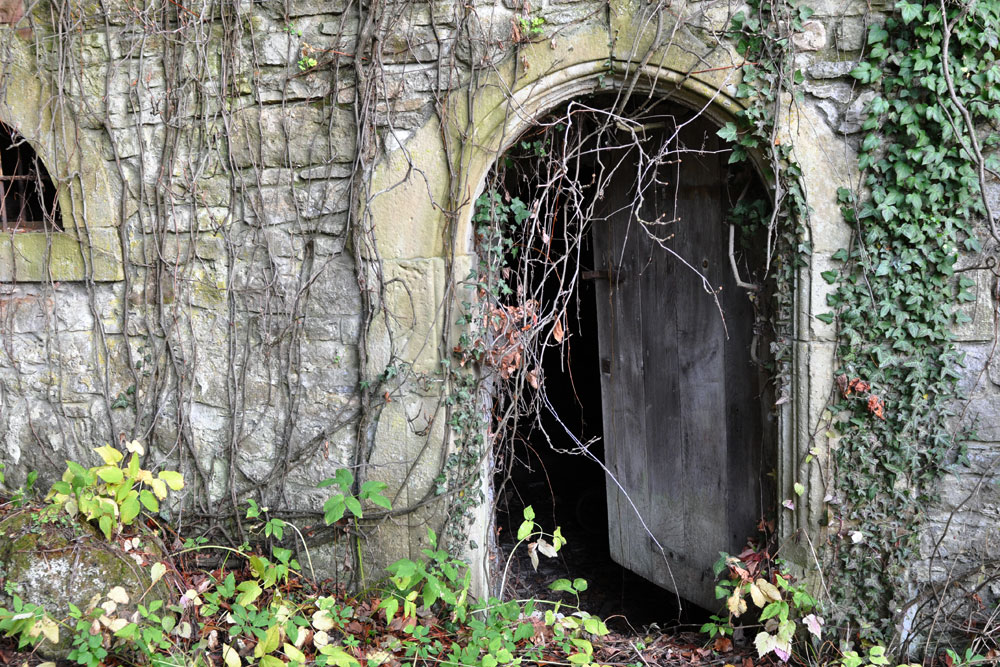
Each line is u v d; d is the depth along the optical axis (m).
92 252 3.15
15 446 3.32
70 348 3.24
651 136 3.22
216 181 3.06
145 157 3.09
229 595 2.81
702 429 3.31
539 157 3.08
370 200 2.95
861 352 2.78
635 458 3.64
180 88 3.02
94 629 2.52
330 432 3.11
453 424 3.02
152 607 2.63
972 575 2.83
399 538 3.11
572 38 2.77
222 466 3.21
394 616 2.98
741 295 3.09
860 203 2.71
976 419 2.77
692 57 2.72
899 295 2.74
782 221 2.80
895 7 2.60
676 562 3.51
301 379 3.12
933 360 2.76
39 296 3.23
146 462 3.24
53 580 2.67
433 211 2.92
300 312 3.08
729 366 3.18
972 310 2.73
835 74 2.68
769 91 2.70
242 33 2.96
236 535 3.22
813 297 2.78
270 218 3.05
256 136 3.01
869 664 2.81
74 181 3.12
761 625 3.10
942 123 2.60
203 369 3.18
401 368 3.02
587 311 5.18
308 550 3.19
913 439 2.79
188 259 3.12
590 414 5.74
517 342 2.99
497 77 2.81
